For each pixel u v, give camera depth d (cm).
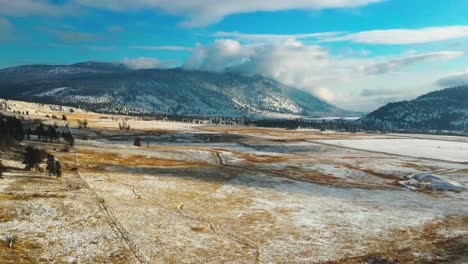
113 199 6850
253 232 5706
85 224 5256
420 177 12850
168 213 6350
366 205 8156
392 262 4759
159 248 4725
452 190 10950
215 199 7762
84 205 6125
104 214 5809
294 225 6212
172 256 4528
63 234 4788
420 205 8462
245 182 10094
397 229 6294
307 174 12731
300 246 5209
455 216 7450
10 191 6341
